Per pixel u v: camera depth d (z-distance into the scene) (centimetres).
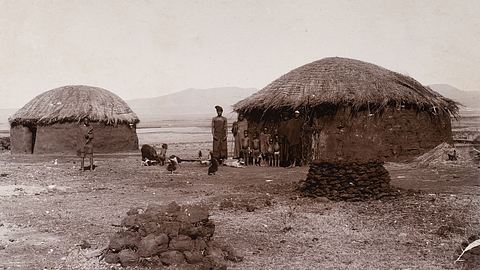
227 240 815
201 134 5047
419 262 697
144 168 1988
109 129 2675
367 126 1989
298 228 898
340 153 1983
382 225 914
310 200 1163
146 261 676
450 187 1318
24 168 1973
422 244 787
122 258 682
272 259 716
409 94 2042
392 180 1485
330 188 1185
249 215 1009
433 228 885
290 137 2042
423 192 1227
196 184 1502
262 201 1156
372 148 1988
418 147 2064
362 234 854
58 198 1268
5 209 1117
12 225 957
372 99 1973
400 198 1152
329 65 2186
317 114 2009
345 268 673
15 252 770
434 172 1666
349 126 1986
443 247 769
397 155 2016
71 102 2658
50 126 2598
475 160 1920
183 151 2950
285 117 2064
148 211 749
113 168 1984
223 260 686
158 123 8062
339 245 789
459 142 2506
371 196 1156
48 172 1842
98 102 2717
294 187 1370
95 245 800
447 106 2133
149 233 701
